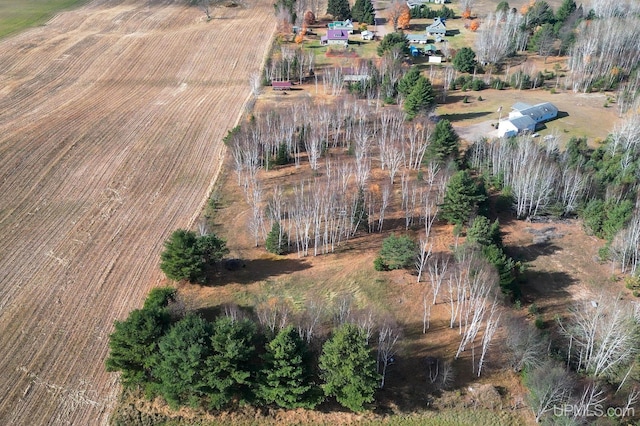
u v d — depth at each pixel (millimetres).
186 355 61875
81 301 80312
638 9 195875
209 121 133750
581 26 172375
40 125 129625
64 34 188000
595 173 103625
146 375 66125
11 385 68000
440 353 72000
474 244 81875
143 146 121938
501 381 69250
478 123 134000
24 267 86625
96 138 124688
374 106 138625
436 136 109500
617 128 118062
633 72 154875
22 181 108188
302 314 75688
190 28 195500
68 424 63906
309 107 129375
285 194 104312
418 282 83125
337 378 63562
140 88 153875
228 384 62281
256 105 140625
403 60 162250
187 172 113125
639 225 84188
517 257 89375
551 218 99375
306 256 89125
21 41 180625
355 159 115250
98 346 73312
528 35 184625
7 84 152375
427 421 65688
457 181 91938
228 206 101875
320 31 196250
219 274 84500
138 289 82500
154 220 98125
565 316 77875
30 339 74062
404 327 75562
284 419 65625
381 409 66500
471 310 76875
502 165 106062
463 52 161875
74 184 108000
